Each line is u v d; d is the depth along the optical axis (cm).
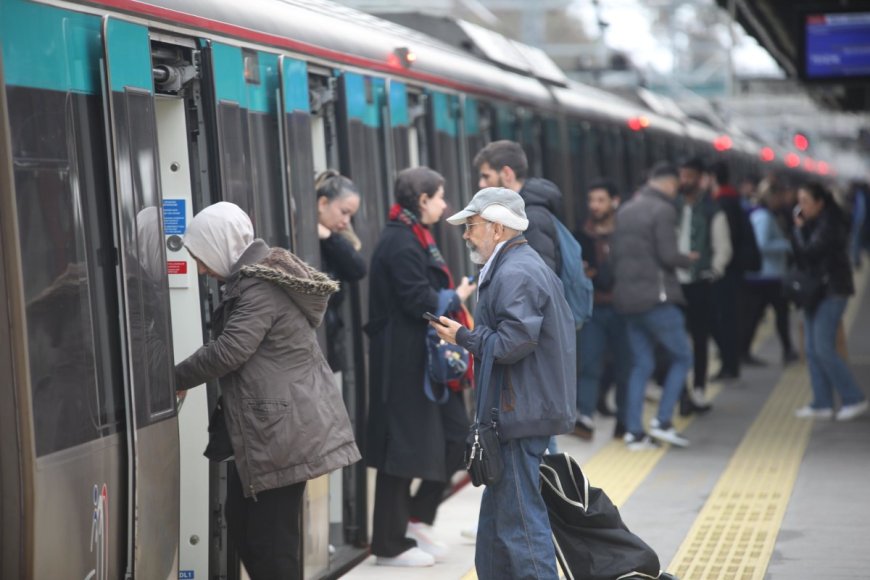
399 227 2019
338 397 1528
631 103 5775
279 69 1831
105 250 1380
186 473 1667
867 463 2825
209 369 1456
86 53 1366
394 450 1995
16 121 1241
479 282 1636
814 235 3325
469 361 2056
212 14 1652
